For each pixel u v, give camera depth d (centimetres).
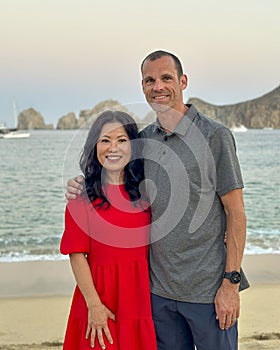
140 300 299
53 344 458
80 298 305
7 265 776
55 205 1556
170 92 299
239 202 293
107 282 296
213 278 298
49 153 2523
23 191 1747
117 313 297
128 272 298
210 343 302
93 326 291
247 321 506
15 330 490
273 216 1363
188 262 298
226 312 294
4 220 1365
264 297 584
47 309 555
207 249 298
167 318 309
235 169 292
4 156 2414
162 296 305
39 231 1230
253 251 912
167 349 315
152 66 301
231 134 296
